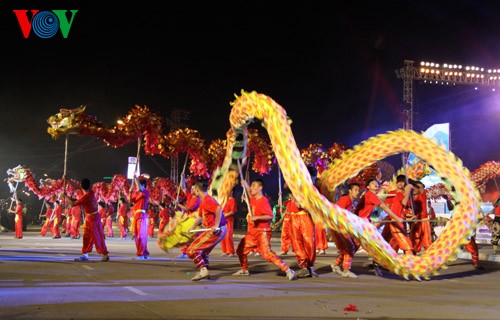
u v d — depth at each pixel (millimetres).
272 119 9656
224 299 7000
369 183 10273
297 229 9906
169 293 7441
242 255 9844
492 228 15922
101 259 12523
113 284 8258
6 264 10984
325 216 9234
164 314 5922
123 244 20312
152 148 16219
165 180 27359
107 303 6516
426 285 9086
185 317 5789
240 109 10336
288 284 8742
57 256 13523
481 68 32781
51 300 6660
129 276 9367
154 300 6820
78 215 24531
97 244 12180
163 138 16781
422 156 10062
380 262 9539
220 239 9102
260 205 9547
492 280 10070
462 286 9039
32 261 11789
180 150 18578
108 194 28828
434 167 9992
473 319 6012
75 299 6770
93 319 5598
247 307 6449
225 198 11336
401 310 6484
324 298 7246
